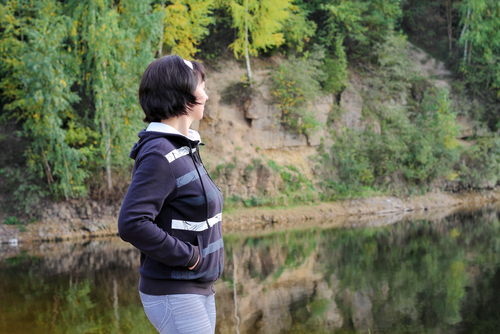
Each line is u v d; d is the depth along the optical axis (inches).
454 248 446.6
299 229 584.4
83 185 584.4
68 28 541.0
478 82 965.2
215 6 775.7
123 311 271.6
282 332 230.1
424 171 789.2
